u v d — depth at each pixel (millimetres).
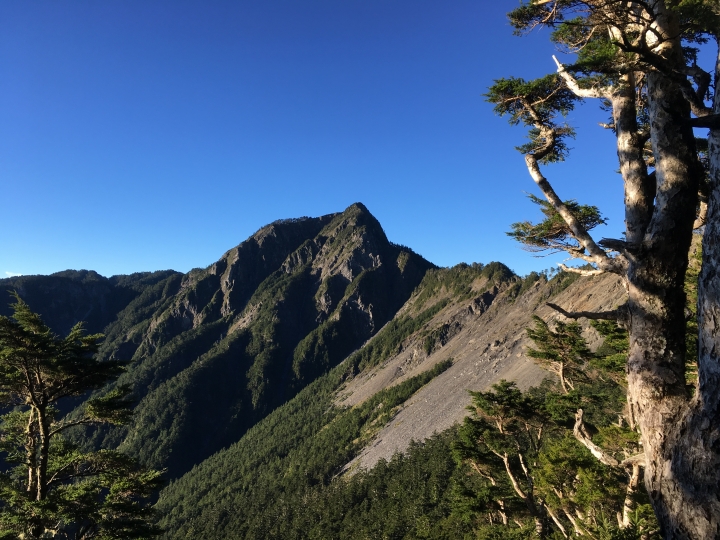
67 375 15641
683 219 5480
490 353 167250
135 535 15773
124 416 17297
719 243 4176
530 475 22000
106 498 16547
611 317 6020
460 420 113625
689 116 5840
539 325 20750
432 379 178125
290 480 125312
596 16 6875
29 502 13734
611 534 12469
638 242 6070
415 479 83938
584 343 19875
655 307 5348
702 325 4301
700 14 5566
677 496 4316
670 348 5223
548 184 7973
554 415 19469
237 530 101375
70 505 14539
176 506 137375
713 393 4055
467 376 157625
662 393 4992
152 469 17875
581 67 6637
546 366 21781
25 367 14953
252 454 167500
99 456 16719
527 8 7691
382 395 178750
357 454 136000
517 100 8656
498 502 23594
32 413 16906
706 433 4055
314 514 94562
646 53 5473
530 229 9672
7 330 13719
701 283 4387
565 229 9258
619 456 16391
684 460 4246
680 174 5617
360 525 80312
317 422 185000
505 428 22609
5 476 15922
